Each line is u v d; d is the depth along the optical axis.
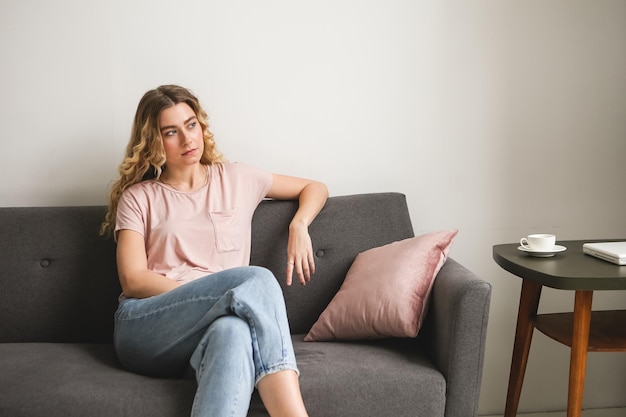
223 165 2.32
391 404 1.80
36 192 2.55
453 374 1.85
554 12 2.60
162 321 1.87
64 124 2.53
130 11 2.51
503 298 2.69
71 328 2.29
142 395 1.72
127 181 2.26
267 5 2.54
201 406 1.59
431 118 2.62
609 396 2.73
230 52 2.55
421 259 2.07
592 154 2.66
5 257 2.29
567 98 2.63
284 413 1.64
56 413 1.70
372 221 2.38
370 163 2.62
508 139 2.64
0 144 2.52
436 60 2.60
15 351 2.06
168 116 2.16
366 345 2.06
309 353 1.98
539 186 2.66
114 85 2.53
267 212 2.37
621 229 2.69
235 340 1.66
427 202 2.65
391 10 2.57
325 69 2.58
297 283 2.32
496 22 2.60
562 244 2.38
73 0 2.49
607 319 2.28
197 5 2.52
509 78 2.62
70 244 2.32
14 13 2.48
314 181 2.42
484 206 2.66
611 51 2.62
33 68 2.50
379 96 2.60
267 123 2.58
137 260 2.08
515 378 2.33
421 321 2.02
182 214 2.20
